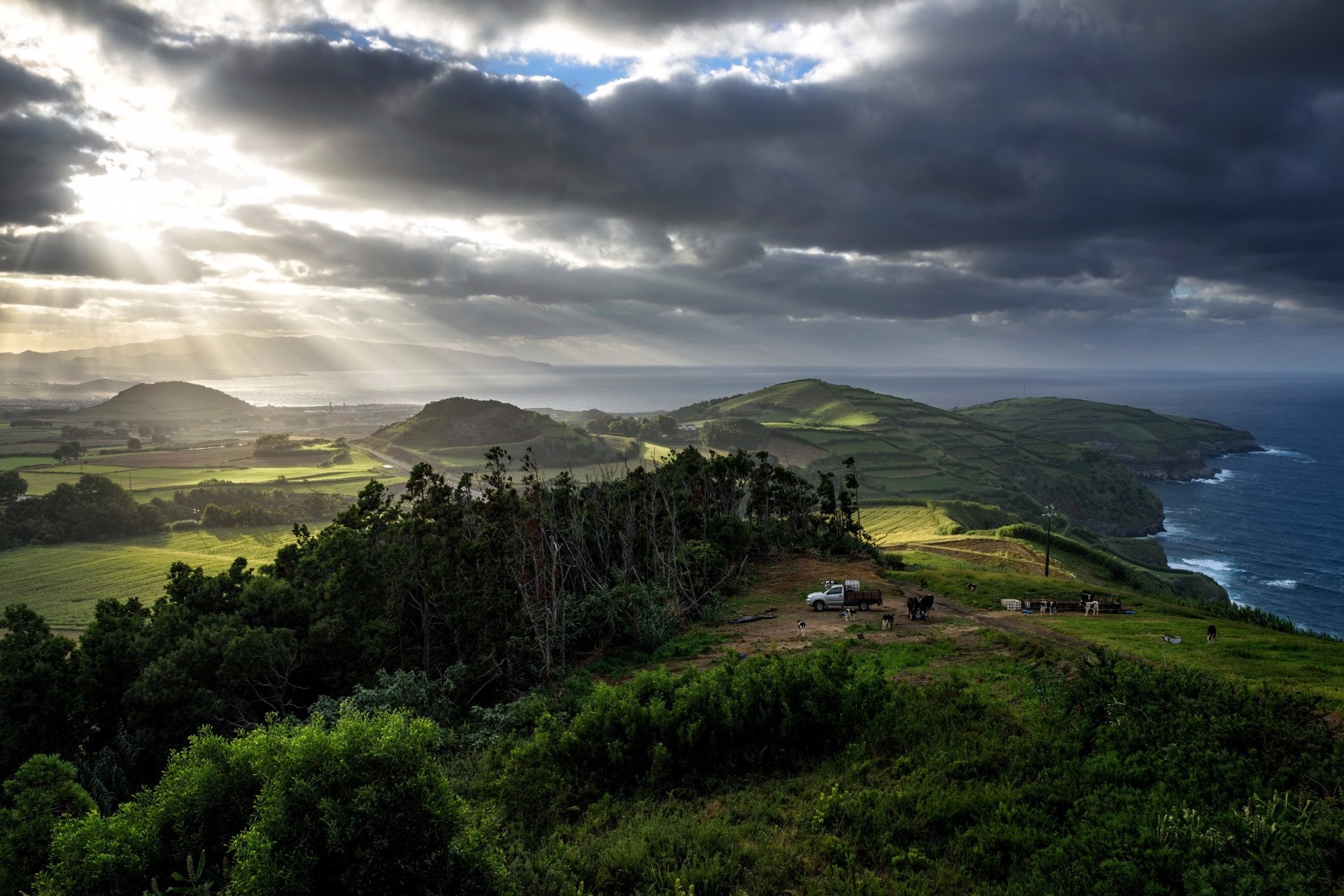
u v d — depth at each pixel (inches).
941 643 1229.1
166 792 479.8
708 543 2134.6
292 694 1299.2
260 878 398.0
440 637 1529.3
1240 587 5994.1
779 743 743.7
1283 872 412.5
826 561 2682.1
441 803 456.8
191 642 1144.8
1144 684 700.0
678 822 615.5
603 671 1358.3
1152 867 441.1
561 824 642.2
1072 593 1991.9
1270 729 579.5
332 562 1457.9
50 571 4822.8
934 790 607.8
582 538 1850.4
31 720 1047.6
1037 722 728.3
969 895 475.5
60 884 430.6
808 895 481.7
